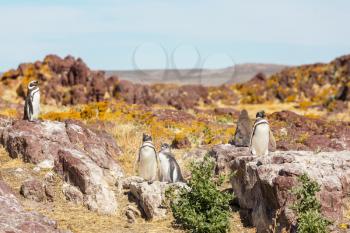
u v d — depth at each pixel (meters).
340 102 103.94
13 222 23.39
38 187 29.14
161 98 97.44
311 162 26.45
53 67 97.00
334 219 24.45
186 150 41.91
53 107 81.06
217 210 26.41
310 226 22.86
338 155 27.45
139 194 29.08
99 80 95.12
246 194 28.12
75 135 35.62
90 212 28.39
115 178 32.88
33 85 36.97
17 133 34.59
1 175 31.06
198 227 25.95
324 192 24.70
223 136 47.19
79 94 90.88
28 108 36.84
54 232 23.56
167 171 30.53
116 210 28.59
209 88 133.00
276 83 136.00
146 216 28.23
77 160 30.34
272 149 32.28
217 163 33.72
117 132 45.09
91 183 29.33
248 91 131.88
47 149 33.66
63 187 30.06
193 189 27.39
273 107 109.62
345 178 25.66
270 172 25.64
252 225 27.17
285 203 24.47
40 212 27.64
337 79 133.62
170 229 26.67
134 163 34.38
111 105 63.47
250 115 90.81
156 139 45.44
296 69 145.50
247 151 33.31
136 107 62.72
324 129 48.25
